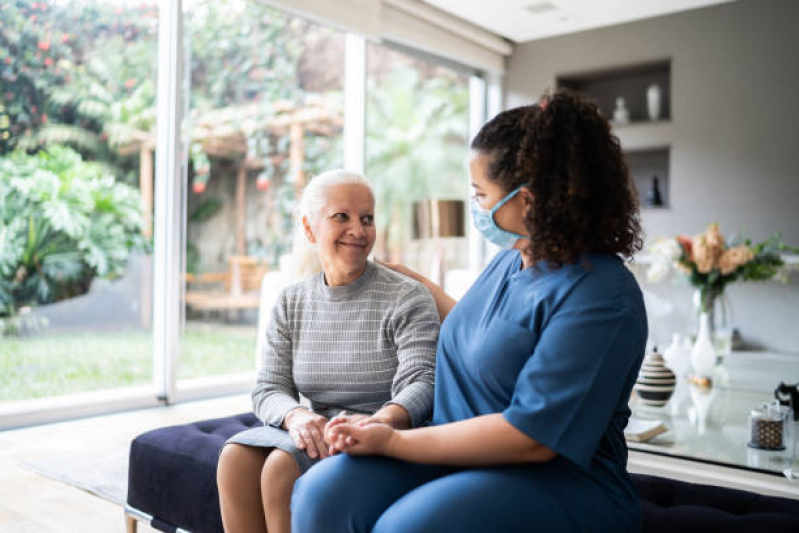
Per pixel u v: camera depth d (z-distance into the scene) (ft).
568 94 3.69
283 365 5.26
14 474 8.77
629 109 18.66
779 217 15.70
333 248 5.00
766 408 6.51
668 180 17.99
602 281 3.55
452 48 17.21
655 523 4.44
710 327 10.53
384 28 15.40
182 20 12.36
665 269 10.62
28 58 11.87
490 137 3.82
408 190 18.49
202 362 17.25
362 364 4.96
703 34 16.46
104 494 7.96
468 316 4.07
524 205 3.78
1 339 12.02
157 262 12.48
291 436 4.53
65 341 12.91
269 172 18.06
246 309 18.20
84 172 12.83
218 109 16.93
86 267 13.09
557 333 3.45
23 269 12.21
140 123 13.58
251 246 18.02
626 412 3.89
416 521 3.30
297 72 18.11
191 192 16.76
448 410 4.06
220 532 5.36
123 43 13.15
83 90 12.66
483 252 18.97
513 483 3.44
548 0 15.92
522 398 3.43
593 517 3.53
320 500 3.59
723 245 10.29
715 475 5.99
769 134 15.78
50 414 11.16
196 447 5.82
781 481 5.68
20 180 11.95
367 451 3.72
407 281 5.09
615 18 17.19
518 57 19.10
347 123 15.37
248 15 16.96
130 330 13.91
